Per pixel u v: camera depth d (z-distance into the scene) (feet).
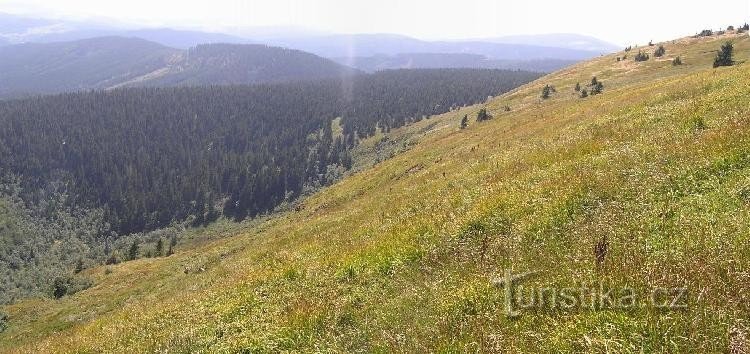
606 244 27.84
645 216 32.09
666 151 42.27
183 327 42.96
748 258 22.56
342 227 80.07
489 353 22.57
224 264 108.47
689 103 64.44
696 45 304.30
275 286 46.65
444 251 39.81
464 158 116.16
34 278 537.24
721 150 37.63
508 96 353.31
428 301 31.48
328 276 43.47
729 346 17.62
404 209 68.18
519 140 110.11
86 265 532.73
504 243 36.55
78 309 146.72
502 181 56.13
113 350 45.75
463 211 47.73
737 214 28.09
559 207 38.42
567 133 82.84
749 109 46.91
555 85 309.22
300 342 32.19
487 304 27.45
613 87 234.58
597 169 44.42
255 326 36.78
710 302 19.99
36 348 64.75
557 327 21.83
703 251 24.73
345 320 33.68
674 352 18.13
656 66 265.75
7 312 168.04
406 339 27.32
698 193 33.53
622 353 18.51
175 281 128.26
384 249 43.88
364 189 164.45
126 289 155.02
